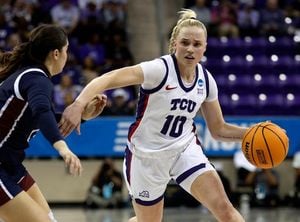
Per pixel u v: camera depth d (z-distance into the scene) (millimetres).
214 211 7086
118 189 17609
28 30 21375
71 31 21531
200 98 7395
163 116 7289
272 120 18500
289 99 20516
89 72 20062
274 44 21984
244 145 7355
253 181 17984
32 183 6809
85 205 18109
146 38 22969
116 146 18016
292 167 18594
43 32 6301
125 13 22875
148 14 23656
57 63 6406
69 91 18969
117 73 6949
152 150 7391
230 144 18328
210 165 7355
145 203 7695
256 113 20141
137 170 7551
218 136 7871
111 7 22500
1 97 6141
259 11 22969
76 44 21297
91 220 14312
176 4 24297
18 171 6238
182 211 16453
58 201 18156
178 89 7207
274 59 21594
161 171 7477
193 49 7109
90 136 17922
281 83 20938
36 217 6070
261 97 20453
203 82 7406
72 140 17844
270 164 7254
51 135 5707
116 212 16422
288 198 18109
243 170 17969
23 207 6051
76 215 15547
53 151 17875
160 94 7191
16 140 6199
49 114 5766
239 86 20719
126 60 20859
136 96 19844
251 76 21062
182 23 7238
